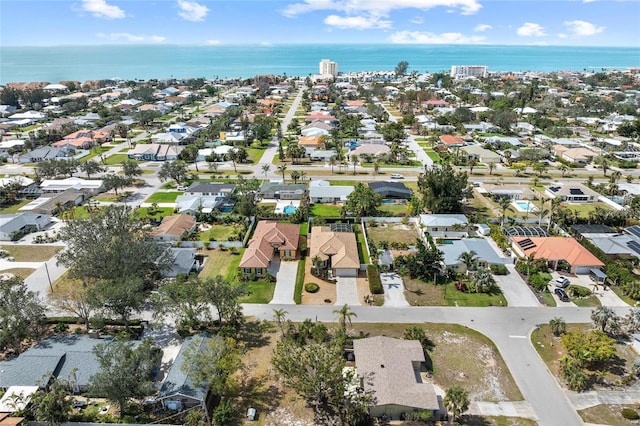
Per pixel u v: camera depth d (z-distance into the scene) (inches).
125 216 3353.8
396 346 2573.8
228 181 5895.7
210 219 4616.1
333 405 2297.0
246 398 2349.9
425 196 4766.2
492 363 2610.7
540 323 2987.2
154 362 2409.0
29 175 6195.9
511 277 3558.1
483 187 5570.9
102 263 3043.8
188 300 2760.8
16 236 4207.7
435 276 3469.5
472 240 3986.2
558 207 4864.7
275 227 4057.6
